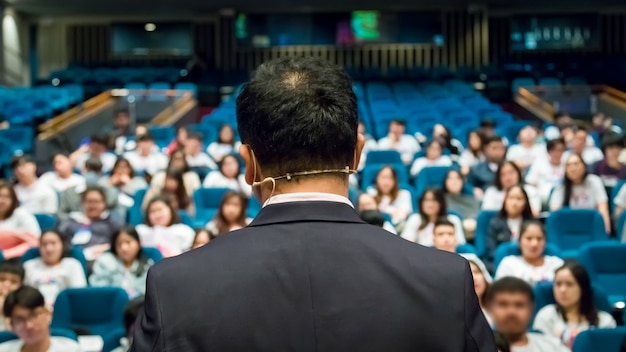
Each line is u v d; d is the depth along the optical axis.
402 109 15.89
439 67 20.16
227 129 11.50
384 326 1.27
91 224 7.34
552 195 7.97
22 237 7.14
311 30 20.52
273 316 1.27
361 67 20.89
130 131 15.30
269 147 1.39
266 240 1.34
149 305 1.29
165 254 6.77
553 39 20.80
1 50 19.55
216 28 21.36
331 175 1.41
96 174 9.28
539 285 5.41
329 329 1.27
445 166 9.45
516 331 4.42
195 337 1.25
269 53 21.08
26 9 20.23
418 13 20.55
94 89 18.53
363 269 1.31
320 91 1.39
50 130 14.18
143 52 21.20
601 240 7.14
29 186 8.62
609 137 11.17
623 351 3.31
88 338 5.29
